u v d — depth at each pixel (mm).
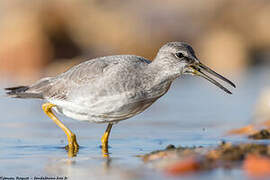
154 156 9672
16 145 11781
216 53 29812
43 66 28734
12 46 28891
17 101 19750
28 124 14789
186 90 22547
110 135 13188
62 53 29984
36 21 29781
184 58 11664
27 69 28141
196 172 8188
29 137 12820
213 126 14203
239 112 16625
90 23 31328
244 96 19969
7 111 17266
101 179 8289
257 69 27844
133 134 13234
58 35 30109
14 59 28656
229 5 34156
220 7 34094
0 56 28797
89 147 11648
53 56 29406
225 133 13094
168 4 34156
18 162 9898
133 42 30641
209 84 24188
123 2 33562
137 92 11367
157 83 11570
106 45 30688
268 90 16688
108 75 11391
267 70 27266
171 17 33062
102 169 9039
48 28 29906
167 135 12984
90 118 11750
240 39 31438
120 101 11297
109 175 8523
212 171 8203
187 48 11742
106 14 32094
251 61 30281
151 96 11625
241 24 33281
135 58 11867
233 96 20156
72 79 11898
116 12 32500
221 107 17781
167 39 31250
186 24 32812
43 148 11492
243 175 7922
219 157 8977
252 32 32906
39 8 30469
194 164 8422
